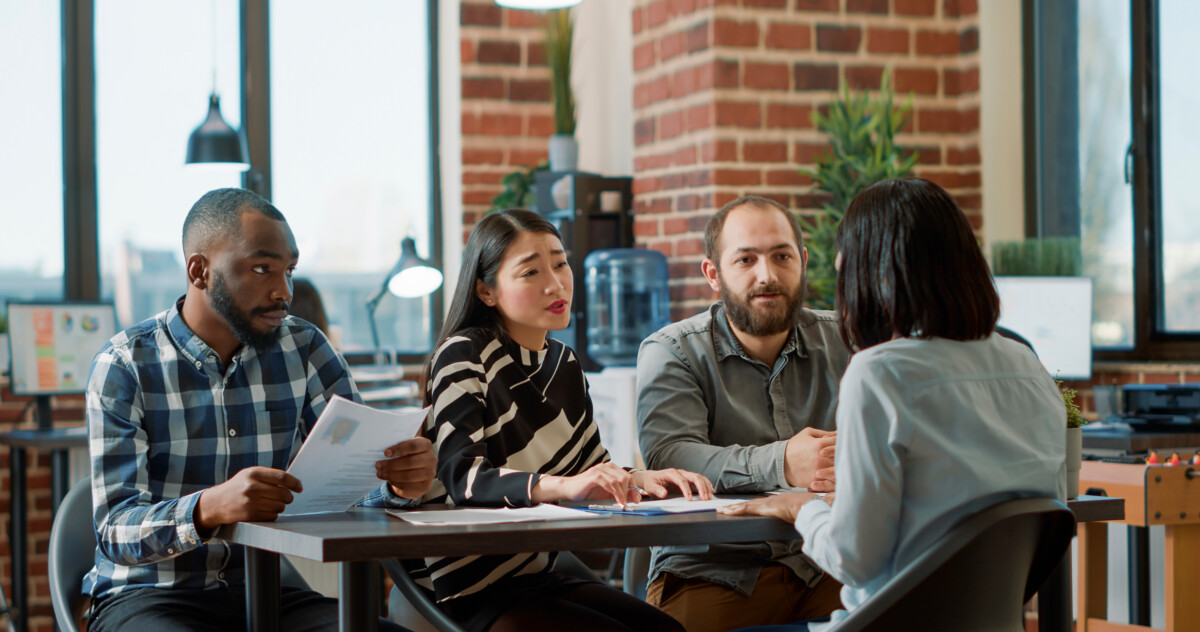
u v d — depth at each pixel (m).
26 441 3.66
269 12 4.82
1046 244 3.98
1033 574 1.50
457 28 4.89
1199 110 3.92
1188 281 3.97
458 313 1.97
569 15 4.70
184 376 1.87
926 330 1.43
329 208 4.91
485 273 1.95
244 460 1.91
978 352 1.45
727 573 2.07
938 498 1.38
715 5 4.05
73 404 4.42
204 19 4.75
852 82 4.20
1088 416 3.98
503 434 1.89
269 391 1.94
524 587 1.91
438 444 1.79
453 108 4.95
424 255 5.01
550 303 1.92
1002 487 1.40
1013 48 4.36
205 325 1.88
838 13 4.19
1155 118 4.05
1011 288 3.85
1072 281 3.86
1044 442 1.47
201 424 1.88
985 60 4.31
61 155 4.57
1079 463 1.71
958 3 4.34
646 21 4.45
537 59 4.95
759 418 2.17
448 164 5.00
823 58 4.17
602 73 4.99
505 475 1.69
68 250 4.56
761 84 4.10
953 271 1.43
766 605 2.07
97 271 4.60
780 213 2.16
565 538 1.39
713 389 2.17
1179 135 3.99
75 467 4.28
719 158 4.05
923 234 1.44
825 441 1.84
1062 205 4.35
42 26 4.55
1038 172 4.39
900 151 4.11
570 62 4.67
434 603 1.78
